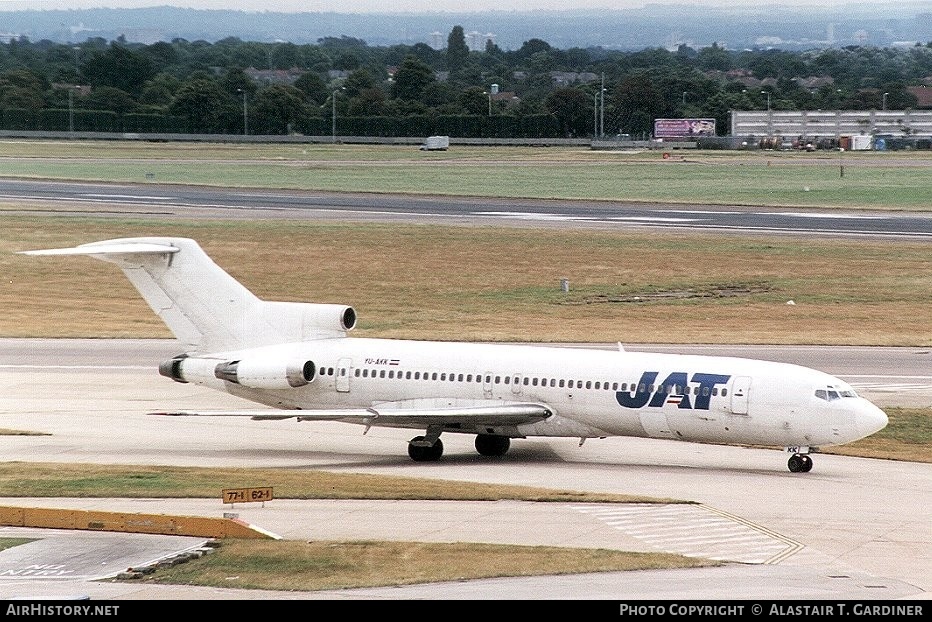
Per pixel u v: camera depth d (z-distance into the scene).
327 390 178.25
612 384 164.50
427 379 173.38
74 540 122.69
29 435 184.00
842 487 149.62
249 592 106.06
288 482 150.62
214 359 182.12
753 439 159.25
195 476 154.62
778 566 113.56
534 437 172.38
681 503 139.75
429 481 151.75
